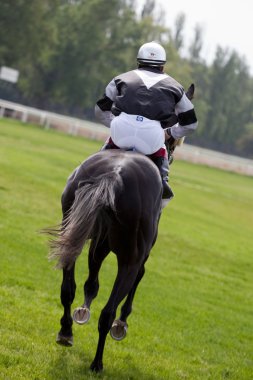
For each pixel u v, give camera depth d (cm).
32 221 1834
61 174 2902
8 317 975
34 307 1071
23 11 8506
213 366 999
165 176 851
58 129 5772
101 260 831
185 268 1773
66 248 703
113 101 862
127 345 1003
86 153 4181
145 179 765
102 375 791
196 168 5319
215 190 3981
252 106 14150
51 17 8994
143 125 829
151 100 837
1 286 1166
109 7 9875
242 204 3628
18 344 859
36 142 4091
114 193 728
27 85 9812
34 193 2286
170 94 845
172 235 2181
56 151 3847
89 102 10269
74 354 876
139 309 1258
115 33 10275
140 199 750
